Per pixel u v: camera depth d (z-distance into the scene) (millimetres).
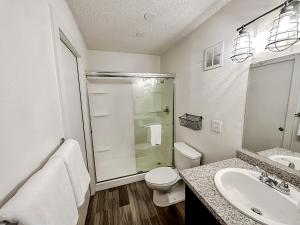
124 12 1375
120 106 2547
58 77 896
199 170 1077
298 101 869
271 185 852
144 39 2039
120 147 2619
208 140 1635
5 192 431
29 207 400
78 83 1703
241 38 1084
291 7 775
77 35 1562
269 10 955
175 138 2395
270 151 1039
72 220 658
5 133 440
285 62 904
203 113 1688
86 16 1419
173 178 1684
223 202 768
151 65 2830
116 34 1854
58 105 896
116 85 2482
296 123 888
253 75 1104
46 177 518
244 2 1119
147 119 2729
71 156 780
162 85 2559
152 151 2762
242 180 988
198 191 856
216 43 1426
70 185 703
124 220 1546
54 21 839
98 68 2514
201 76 1681
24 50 559
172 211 1652
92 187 1923
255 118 1121
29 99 577
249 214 673
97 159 2436
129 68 2691
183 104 2100
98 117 2416
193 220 1021
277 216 779
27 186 456
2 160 423
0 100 425
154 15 1437
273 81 981
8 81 463
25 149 536
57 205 548
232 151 1341
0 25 439
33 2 638
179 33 1861
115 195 1942
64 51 1187
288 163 937
